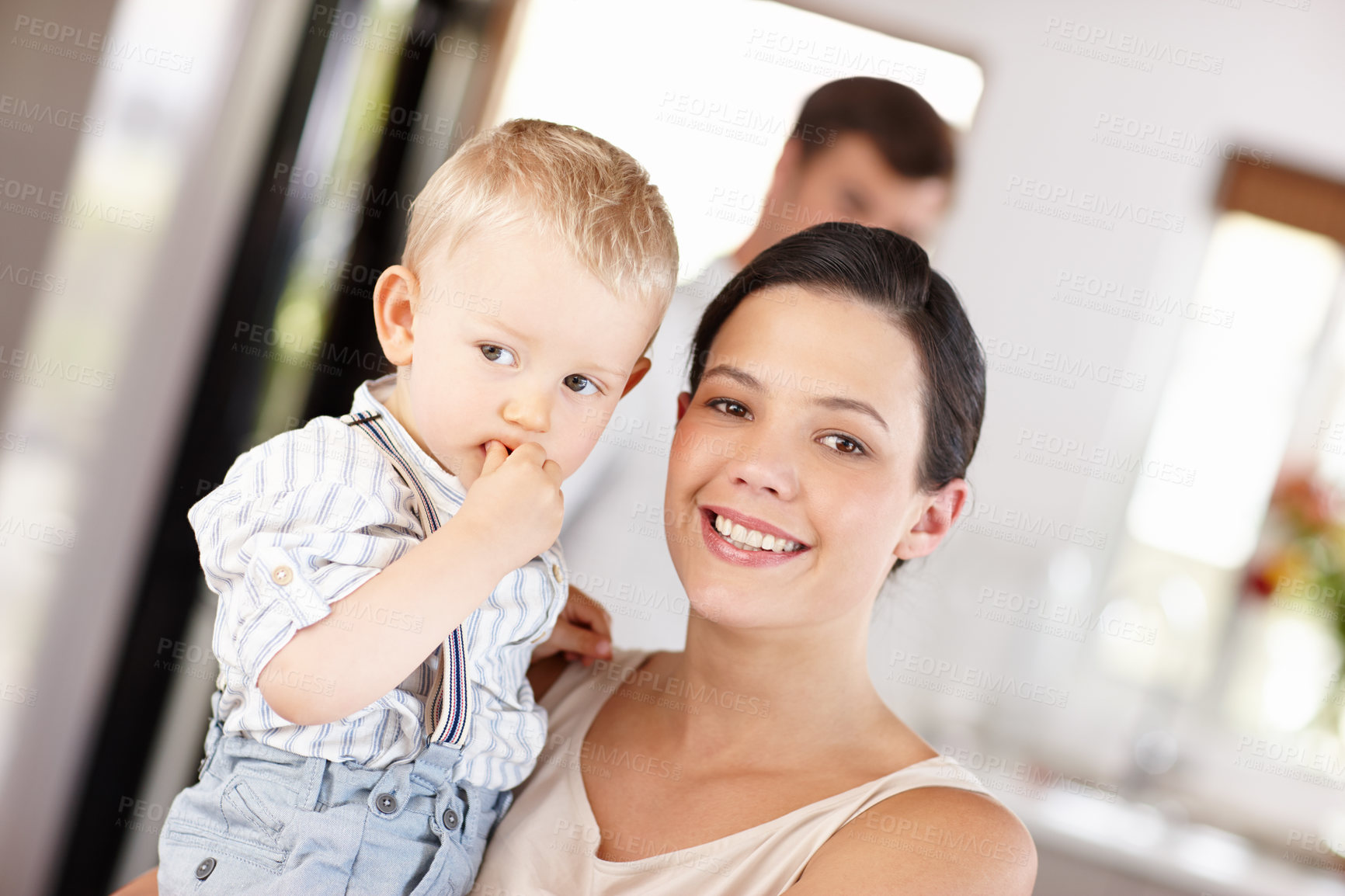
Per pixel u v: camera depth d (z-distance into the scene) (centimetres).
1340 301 234
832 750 94
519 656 98
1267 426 237
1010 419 234
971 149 221
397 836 86
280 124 195
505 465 87
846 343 91
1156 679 246
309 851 83
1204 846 216
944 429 94
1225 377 236
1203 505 241
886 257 93
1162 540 241
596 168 95
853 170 192
